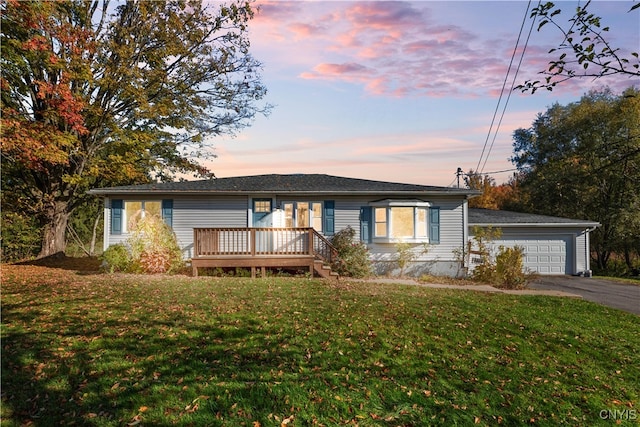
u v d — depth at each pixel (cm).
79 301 902
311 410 471
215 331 712
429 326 790
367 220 1645
